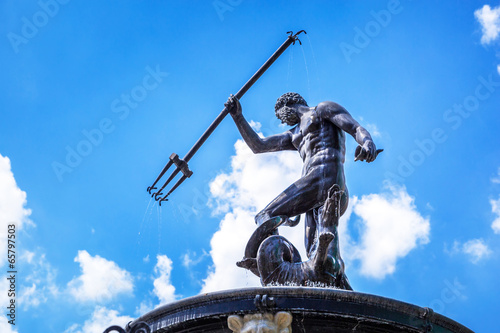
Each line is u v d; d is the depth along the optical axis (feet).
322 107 40.42
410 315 31.83
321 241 34.55
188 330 32.22
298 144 41.04
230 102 42.60
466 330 32.35
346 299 31.50
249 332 31.24
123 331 32.32
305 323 31.71
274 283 35.78
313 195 38.52
